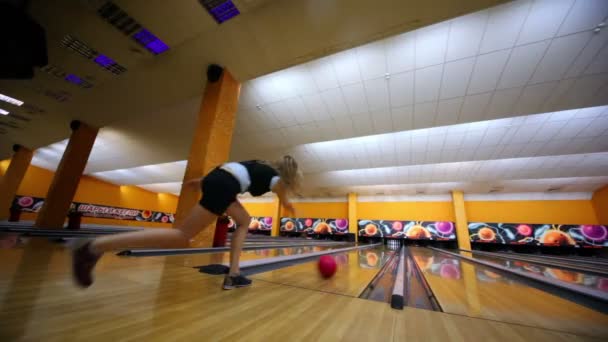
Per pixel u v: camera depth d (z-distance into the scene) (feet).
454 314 3.03
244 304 2.94
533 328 2.61
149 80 13.43
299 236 40.29
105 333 1.89
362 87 13.70
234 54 11.25
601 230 25.96
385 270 7.22
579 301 4.02
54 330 1.88
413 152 20.97
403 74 12.57
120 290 3.20
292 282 4.47
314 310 2.87
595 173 22.50
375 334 2.23
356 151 21.79
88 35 10.68
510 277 6.91
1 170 30.42
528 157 20.66
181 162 28.84
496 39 10.39
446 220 32.65
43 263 4.80
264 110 16.38
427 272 7.46
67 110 17.11
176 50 11.24
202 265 5.50
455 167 23.97
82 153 18.54
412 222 34.06
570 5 8.95
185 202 10.46
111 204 38.68
